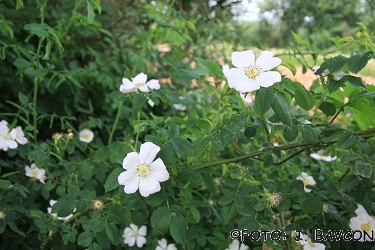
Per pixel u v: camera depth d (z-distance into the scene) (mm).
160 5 562
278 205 301
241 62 274
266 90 263
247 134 315
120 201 318
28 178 438
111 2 713
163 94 334
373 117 322
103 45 670
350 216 374
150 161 278
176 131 306
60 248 382
